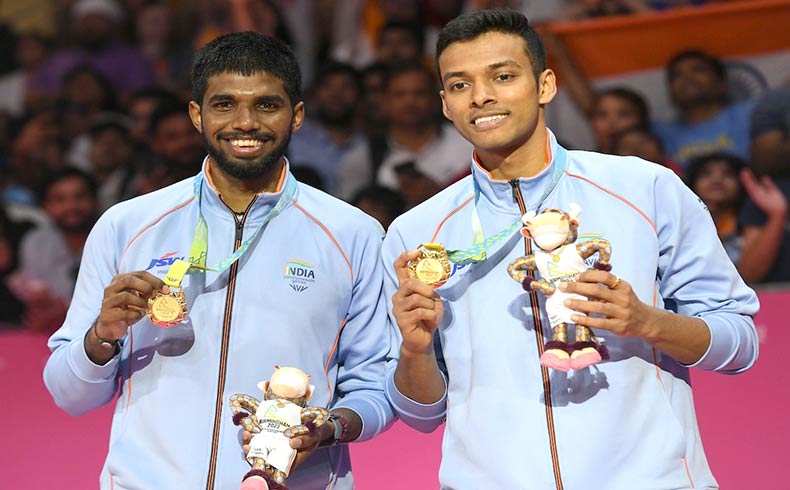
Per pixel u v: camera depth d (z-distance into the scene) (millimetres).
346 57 13703
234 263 5621
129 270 5664
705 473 5180
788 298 9414
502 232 5289
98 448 8266
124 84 14594
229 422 5395
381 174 11773
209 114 5535
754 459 7211
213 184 5793
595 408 5066
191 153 12305
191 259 5543
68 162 13703
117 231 5770
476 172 5531
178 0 14469
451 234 5555
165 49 14586
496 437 5129
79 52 14664
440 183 11633
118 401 5625
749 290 5441
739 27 10555
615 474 4992
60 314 11672
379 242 5910
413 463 7605
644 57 10836
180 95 13461
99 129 13000
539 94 5449
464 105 5320
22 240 12453
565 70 11000
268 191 5777
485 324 5309
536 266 4996
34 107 14562
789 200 10469
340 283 5723
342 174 11938
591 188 5418
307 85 13742
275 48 5625
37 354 10312
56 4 14953
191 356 5484
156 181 12344
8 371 9867
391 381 5559
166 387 5453
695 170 10633
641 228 5285
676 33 10734
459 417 5281
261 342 5496
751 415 7684
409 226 5688
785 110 10508
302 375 5102
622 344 5156
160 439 5391
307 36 13898
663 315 4883
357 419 5426
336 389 5863
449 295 5465
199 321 5531
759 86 10594
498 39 5273
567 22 11414
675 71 10758
